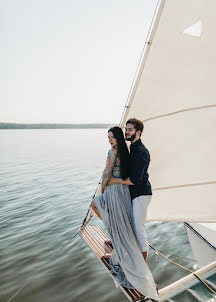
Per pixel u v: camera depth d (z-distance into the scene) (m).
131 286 2.43
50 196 12.17
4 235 7.93
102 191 2.61
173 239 7.34
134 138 2.39
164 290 3.31
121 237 2.44
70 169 20.03
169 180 3.54
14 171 19.55
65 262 6.25
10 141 63.03
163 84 3.01
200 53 2.88
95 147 41.84
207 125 3.24
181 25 2.72
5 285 5.43
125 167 2.40
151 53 2.83
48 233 7.96
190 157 3.40
